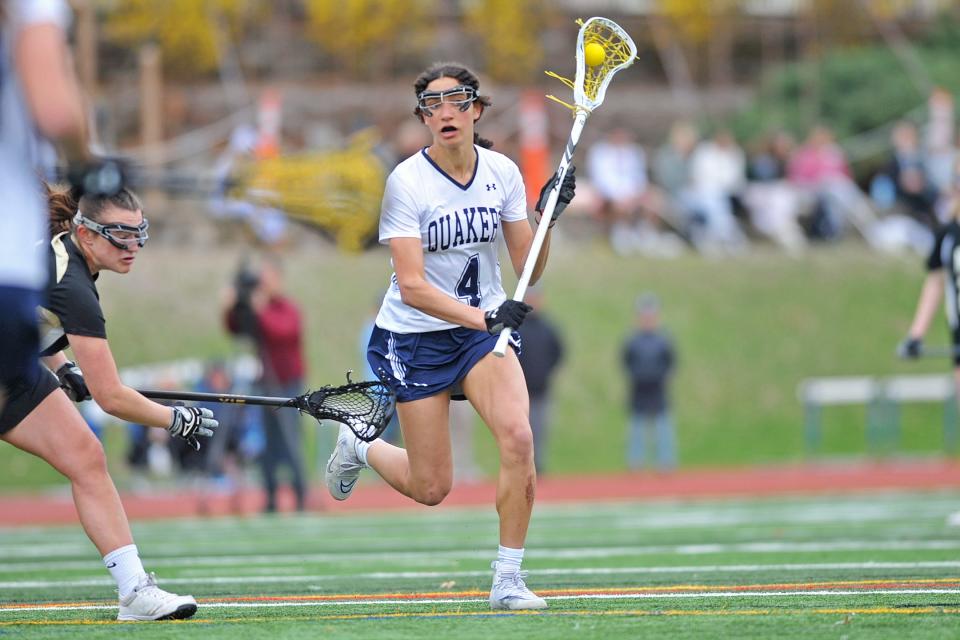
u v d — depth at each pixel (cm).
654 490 5822
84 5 7612
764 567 2672
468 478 6328
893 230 9644
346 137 9438
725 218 9456
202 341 7819
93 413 6175
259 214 8175
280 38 10612
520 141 10031
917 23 11812
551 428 7606
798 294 8956
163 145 9294
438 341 2052
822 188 9638
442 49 10825
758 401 8075
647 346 6575
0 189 1388
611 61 2305
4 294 1381
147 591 1959
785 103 10669
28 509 5572
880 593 2120
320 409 2086
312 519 4594
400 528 4125
